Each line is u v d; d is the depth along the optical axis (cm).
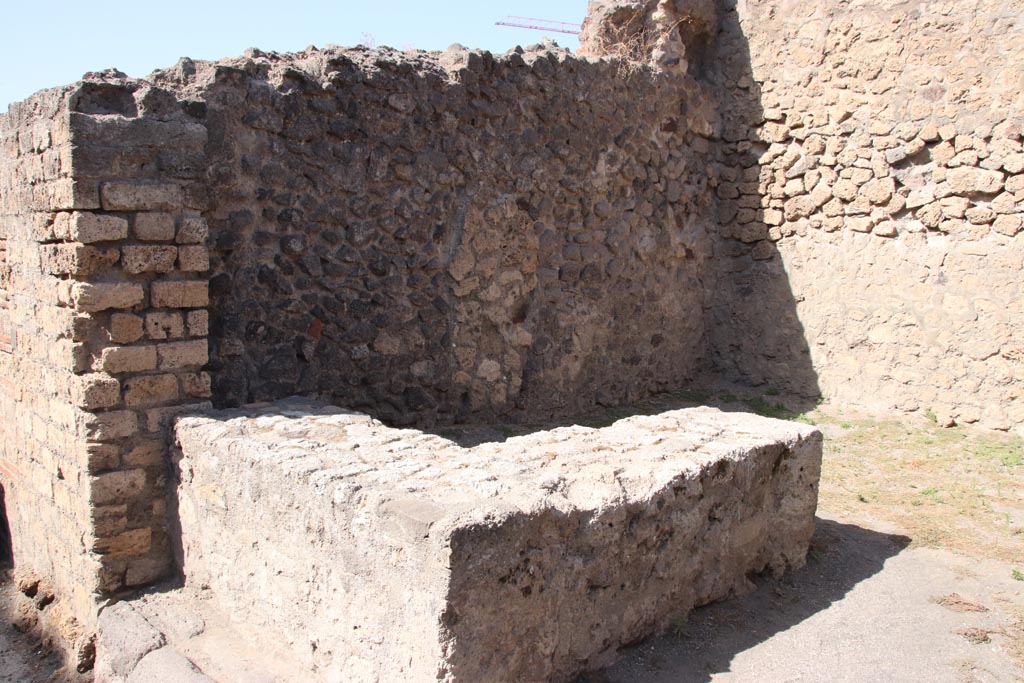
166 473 416
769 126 761
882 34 690
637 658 337
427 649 269
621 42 741
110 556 404
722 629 364
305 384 512
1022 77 623
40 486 459
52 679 409
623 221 704
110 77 415
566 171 652
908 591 404
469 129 580
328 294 519
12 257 466
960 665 339
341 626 307
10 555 532
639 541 335
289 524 331
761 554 408
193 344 420
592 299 687
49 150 398
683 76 747
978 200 654
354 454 353
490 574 273
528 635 293
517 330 630
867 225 712
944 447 618
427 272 568
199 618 379
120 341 398
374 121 528
